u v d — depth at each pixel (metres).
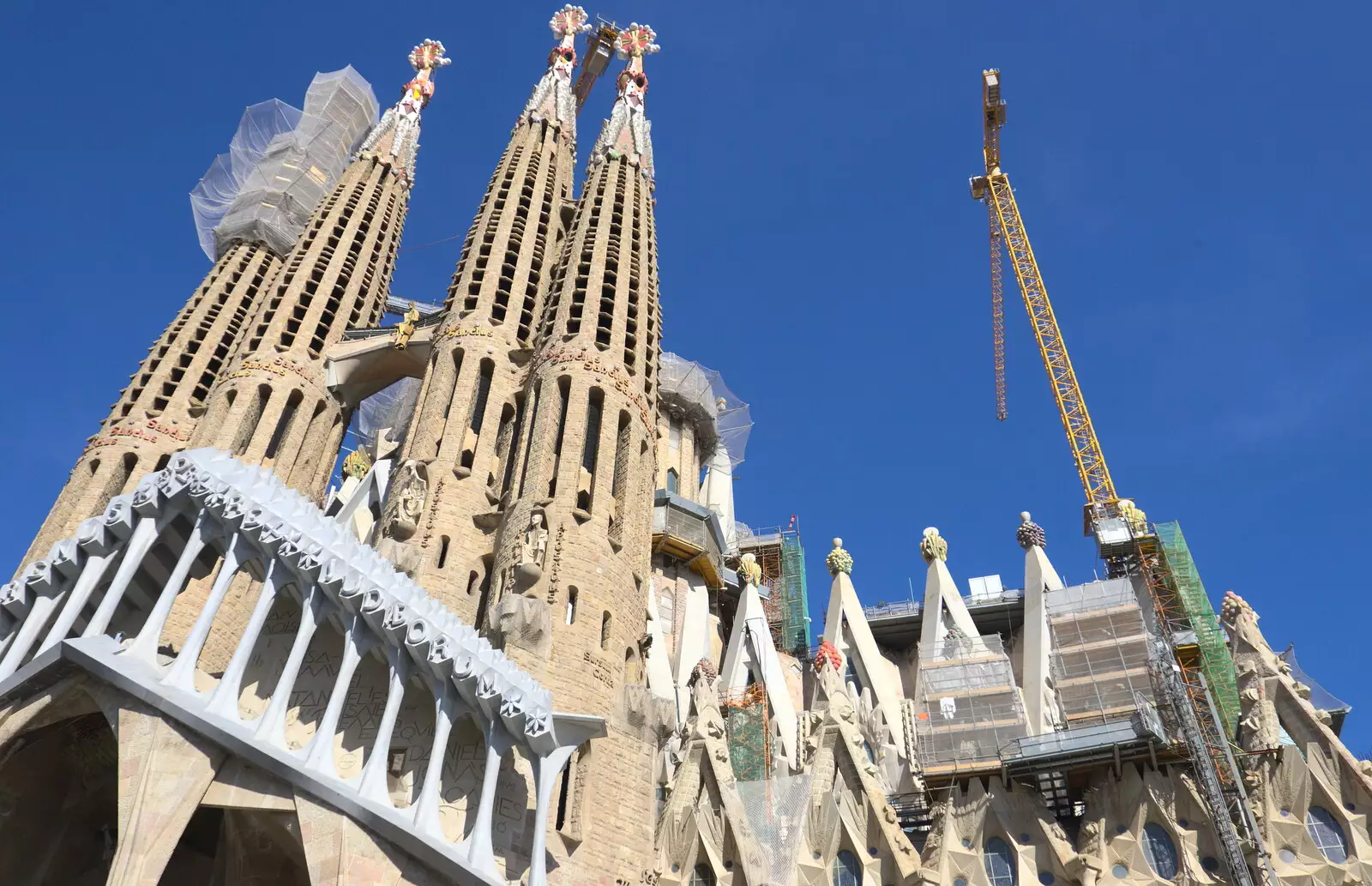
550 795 41.25
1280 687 58.56
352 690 42.12
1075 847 55.19
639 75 86.44
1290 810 54.03
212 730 33.84
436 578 51.06
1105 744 53.94
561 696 44.38
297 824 34.31
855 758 57.03
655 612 72.19
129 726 33.88
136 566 37.34
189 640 35.47
